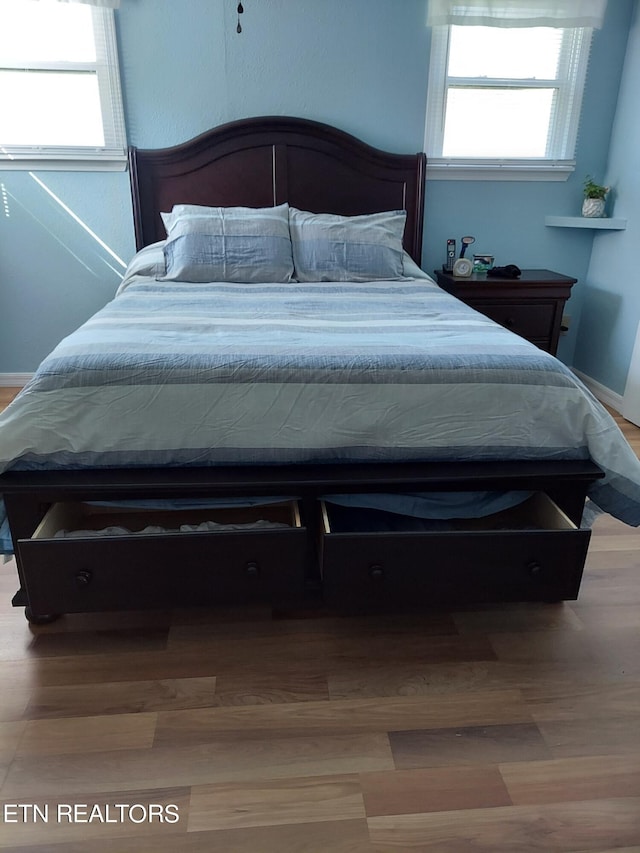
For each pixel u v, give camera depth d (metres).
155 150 3.04
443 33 3.03
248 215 2.79
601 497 1.67
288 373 1.55
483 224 3.41
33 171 3.06
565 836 1.14
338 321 2.01
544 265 3.53
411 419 1.56
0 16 2.81
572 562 1.55
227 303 2.25
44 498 1.50
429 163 3.23
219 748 1.30
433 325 1.97
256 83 3.04
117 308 2.12
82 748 1.30
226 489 1.50
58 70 2.91
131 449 1.51
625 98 3.16
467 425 1.58
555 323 3.18
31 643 1.59
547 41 3.12
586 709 1.42
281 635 1.64
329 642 1.62
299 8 2.93
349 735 1.34
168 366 1.54
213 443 1.53
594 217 3.28
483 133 3.26
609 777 1.26
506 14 2.94
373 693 1.45
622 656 1.59
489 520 1.79
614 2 3.06
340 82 3.08
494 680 1.50
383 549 1.49
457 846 1.12
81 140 3.04
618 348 3.29
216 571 1.50
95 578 1.48
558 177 3.35
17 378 3.40
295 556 1.50
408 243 3.31
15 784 1.22
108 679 1.48
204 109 3.06
